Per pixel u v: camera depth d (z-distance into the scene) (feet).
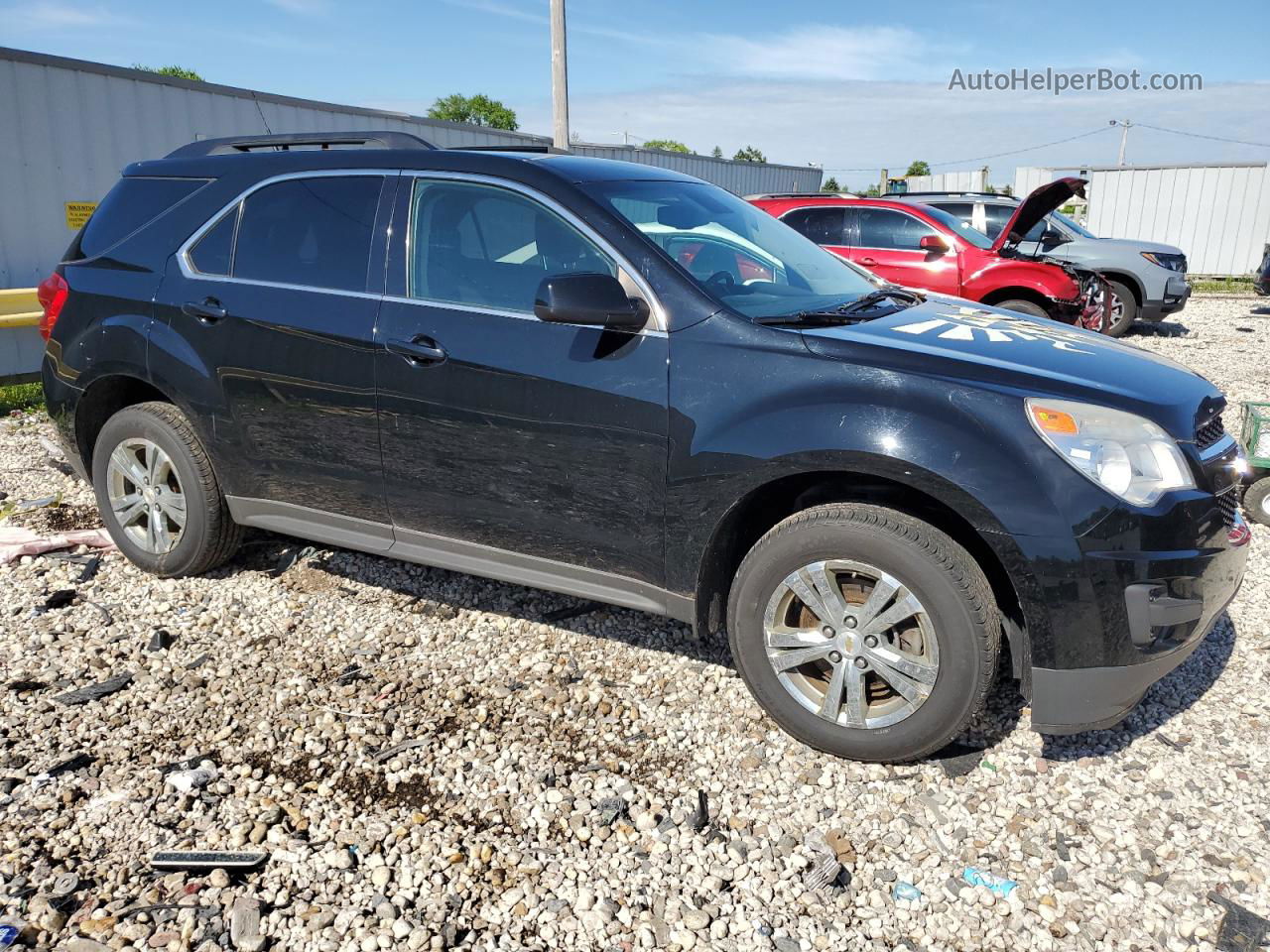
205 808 8.78
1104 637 8.52
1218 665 11.57
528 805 8.95
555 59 40.50
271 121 31.17
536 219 10.61
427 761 9.59
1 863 7.98
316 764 9.50
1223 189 63.67
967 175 72.54
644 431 9.68
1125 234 67.36
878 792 9.20
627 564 10.27
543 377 10.09
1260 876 8.06
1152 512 8.42
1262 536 15.92
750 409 9.23
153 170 13.53
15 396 25.71
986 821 8.79
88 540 14.85
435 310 10.80
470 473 10.78
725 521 9.56
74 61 25.79
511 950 7.25
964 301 12.86
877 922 7.60
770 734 10.12
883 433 8.68
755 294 10.40
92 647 11.76
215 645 11.92
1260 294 51.65
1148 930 7.51
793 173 76.89
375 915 7.55
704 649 11.99
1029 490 8.39
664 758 9.73
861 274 12.94
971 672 8.76
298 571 14.07
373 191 11.56
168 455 13.05
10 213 25.14
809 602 9.41
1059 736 10.10
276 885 7.85
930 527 8.80
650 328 9.75
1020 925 7.57
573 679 11.21
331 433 11.59
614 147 50.90
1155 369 9.86
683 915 7.64
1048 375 8.95
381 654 11.76
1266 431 16.03
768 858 8.32
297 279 11.80
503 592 13.53
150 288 12.81
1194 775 9.42
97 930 7.29
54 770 9.27
